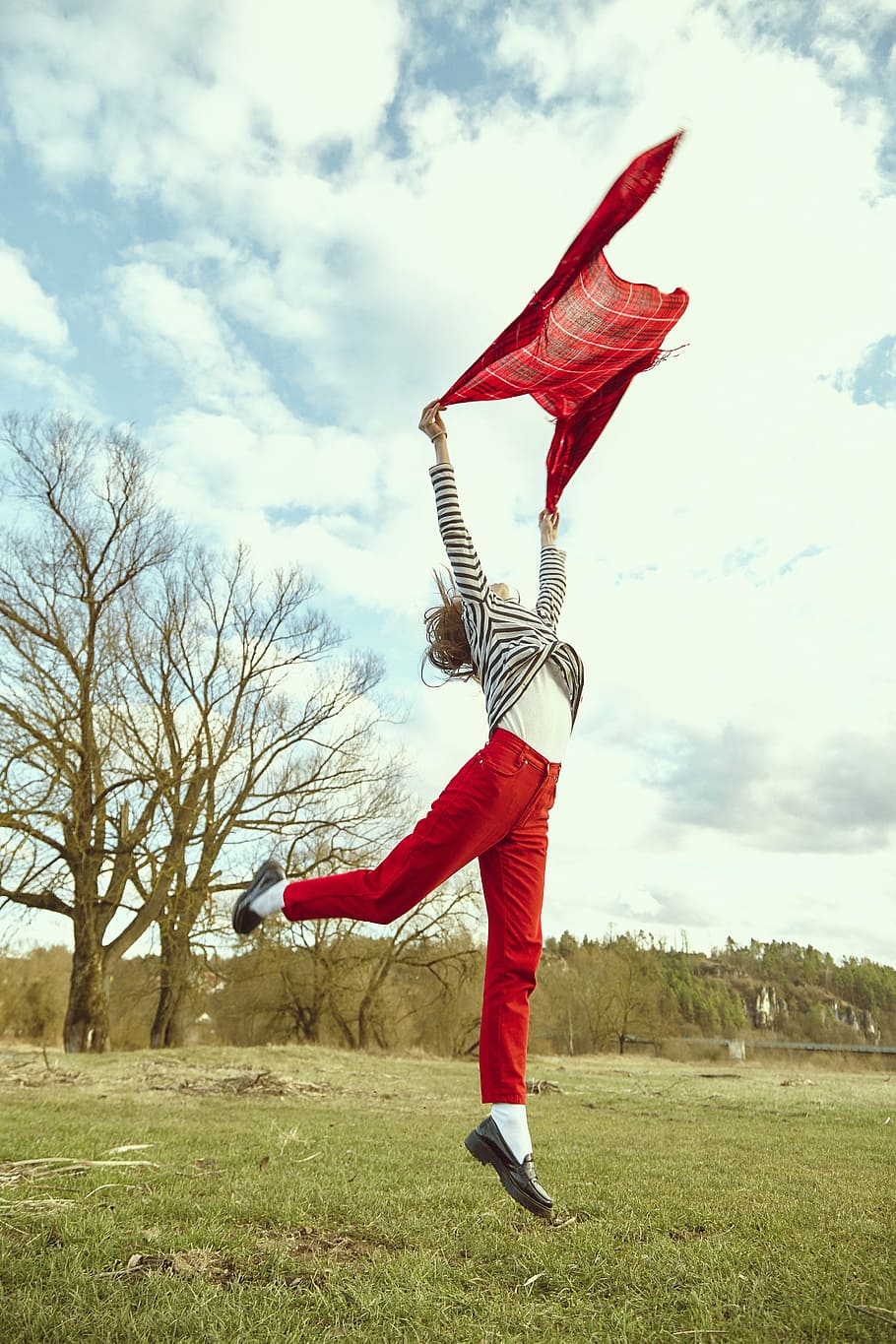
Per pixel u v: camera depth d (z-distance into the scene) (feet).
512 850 7.95
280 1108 27.32
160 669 71.31
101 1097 28.99
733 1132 23.11
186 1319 7.23
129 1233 9.89
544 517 10.96
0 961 91.50
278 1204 11.59
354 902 7.68
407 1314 7.64
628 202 7.89
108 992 76.18
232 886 71.46
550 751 8.08
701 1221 11.37
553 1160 16.79
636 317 8.87
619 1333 7.30
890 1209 12.24
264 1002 94.84
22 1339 6.79
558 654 8.34
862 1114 30.01
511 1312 7.77
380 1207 11.71
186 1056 48.67
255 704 74.08
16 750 60.64
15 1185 12.24
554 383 9.70
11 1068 36.94
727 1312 7.91
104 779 67.56
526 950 7.94
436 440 9.29
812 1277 8.65
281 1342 6.89
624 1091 40.40
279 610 76.23
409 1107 29.73
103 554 68.18
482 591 8.62
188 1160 15.35
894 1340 7.10
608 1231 10.72
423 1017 99.04
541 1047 133.49
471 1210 11.78
